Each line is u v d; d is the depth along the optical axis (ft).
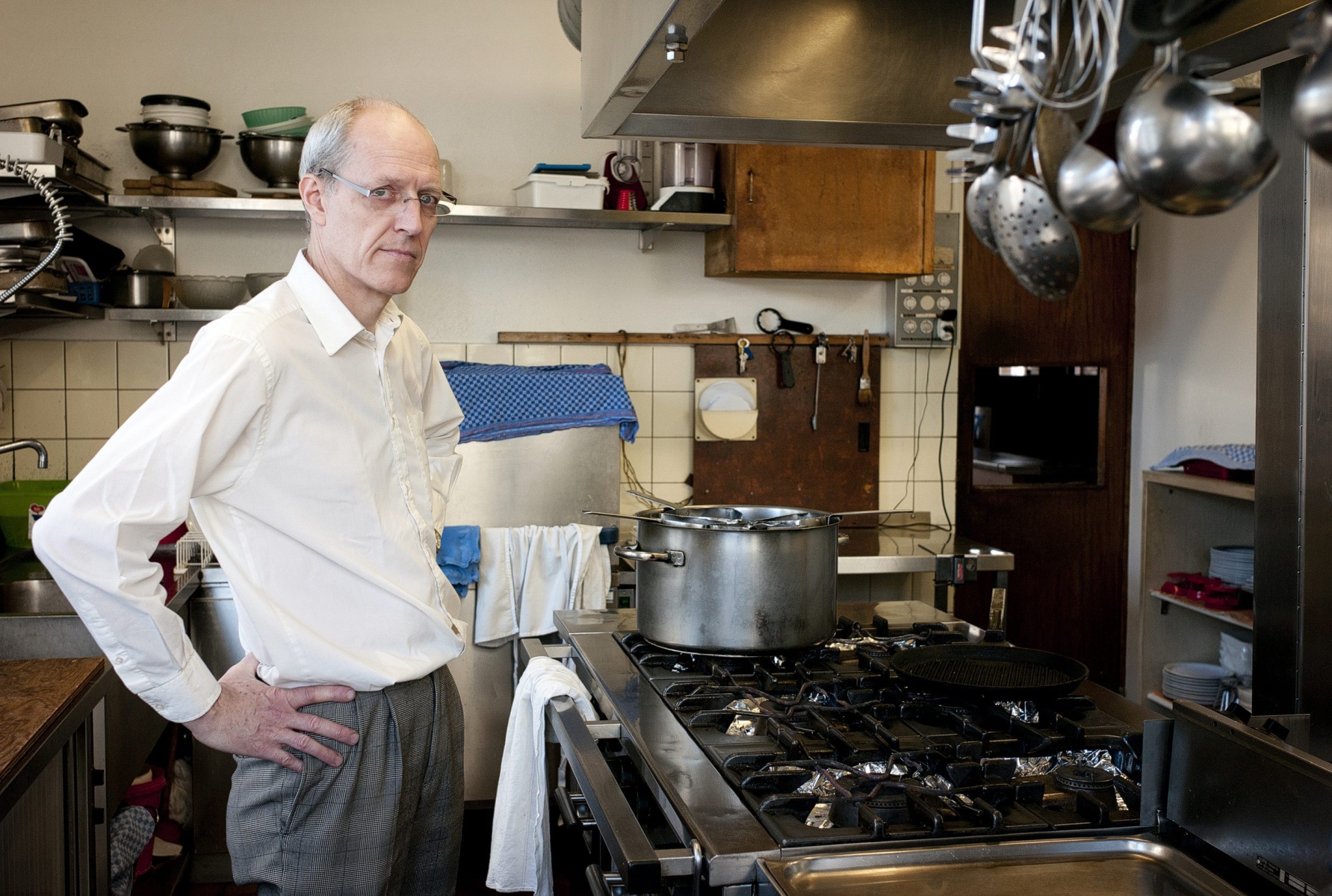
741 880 3.78
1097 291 13.98
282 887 5.06
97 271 10.76
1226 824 3.77
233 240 11.46
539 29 11.99
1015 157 3.25
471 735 10.13
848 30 4.92
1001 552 10.87
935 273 12.48
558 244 12.12
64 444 11.29
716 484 12.35
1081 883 3.79
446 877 5.67
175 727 9.68
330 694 4.99
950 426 13.01
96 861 6.51
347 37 11.66
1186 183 2.66
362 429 5.11
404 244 4.91
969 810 4.14
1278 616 6.51
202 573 9.35
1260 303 6.68
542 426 10.28
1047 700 5.19
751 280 12.53
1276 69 6.56
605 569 10.27
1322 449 6.14
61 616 7.31
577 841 7.07
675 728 5.12
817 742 4.93
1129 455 14.20
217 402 4.53
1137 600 14.08
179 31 11.36
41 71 11.22
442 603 5.49
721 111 6.20
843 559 10.47
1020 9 3.24
